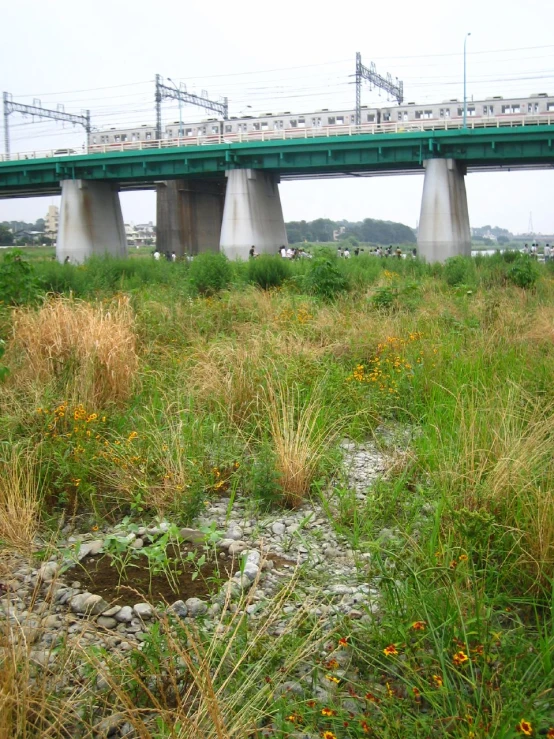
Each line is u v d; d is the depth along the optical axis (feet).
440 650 13.52
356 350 39.22
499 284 79.87
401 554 17.95
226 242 202.18
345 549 19.83
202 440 25.86
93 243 226.58
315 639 14.99
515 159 180.34
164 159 204.85
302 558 19.39
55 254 227.61
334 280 67.46
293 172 216.33
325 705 12.89
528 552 17.67
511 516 19.04
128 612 16.29
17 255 50.42
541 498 18.57
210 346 38.65
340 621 15.33
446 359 37.01
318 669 14.07
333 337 43.19
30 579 18.07
